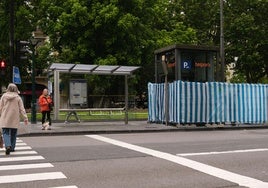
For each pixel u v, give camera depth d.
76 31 34.41
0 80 29.80
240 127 21.45
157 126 21.33
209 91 21.53
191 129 20.38
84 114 23.88
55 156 11.20
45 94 20.06
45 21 36.56
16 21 38.16
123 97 25.19
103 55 35.03
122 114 24.97
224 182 7.85
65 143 14.48
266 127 22.09
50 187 7.49
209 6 46.47
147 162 10.12
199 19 46.69
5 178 8.31
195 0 46.44
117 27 33.81
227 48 44.28
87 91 23.72
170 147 12.95
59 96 22.92
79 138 16.47
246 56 43.72
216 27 46.09
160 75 24.27
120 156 11.09
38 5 37.97
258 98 22.84
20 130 18.98
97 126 21.36
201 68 22.75
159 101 22.92
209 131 19.89
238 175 8.52
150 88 23.72
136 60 35.00
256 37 43.53
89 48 34.38
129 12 35.56
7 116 11.85
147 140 15.18
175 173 8.76
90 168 9.35
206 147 12.88
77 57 34.47
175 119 21.12
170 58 23.06
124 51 34.59
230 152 11.74
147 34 37.75
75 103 23.33
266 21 45.12
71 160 10.48
